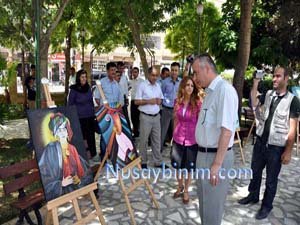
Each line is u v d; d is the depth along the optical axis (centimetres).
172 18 1059
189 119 414
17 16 667
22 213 351
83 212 386
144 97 529
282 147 378
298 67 1024
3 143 716
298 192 466
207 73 269
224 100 257
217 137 270
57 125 311
